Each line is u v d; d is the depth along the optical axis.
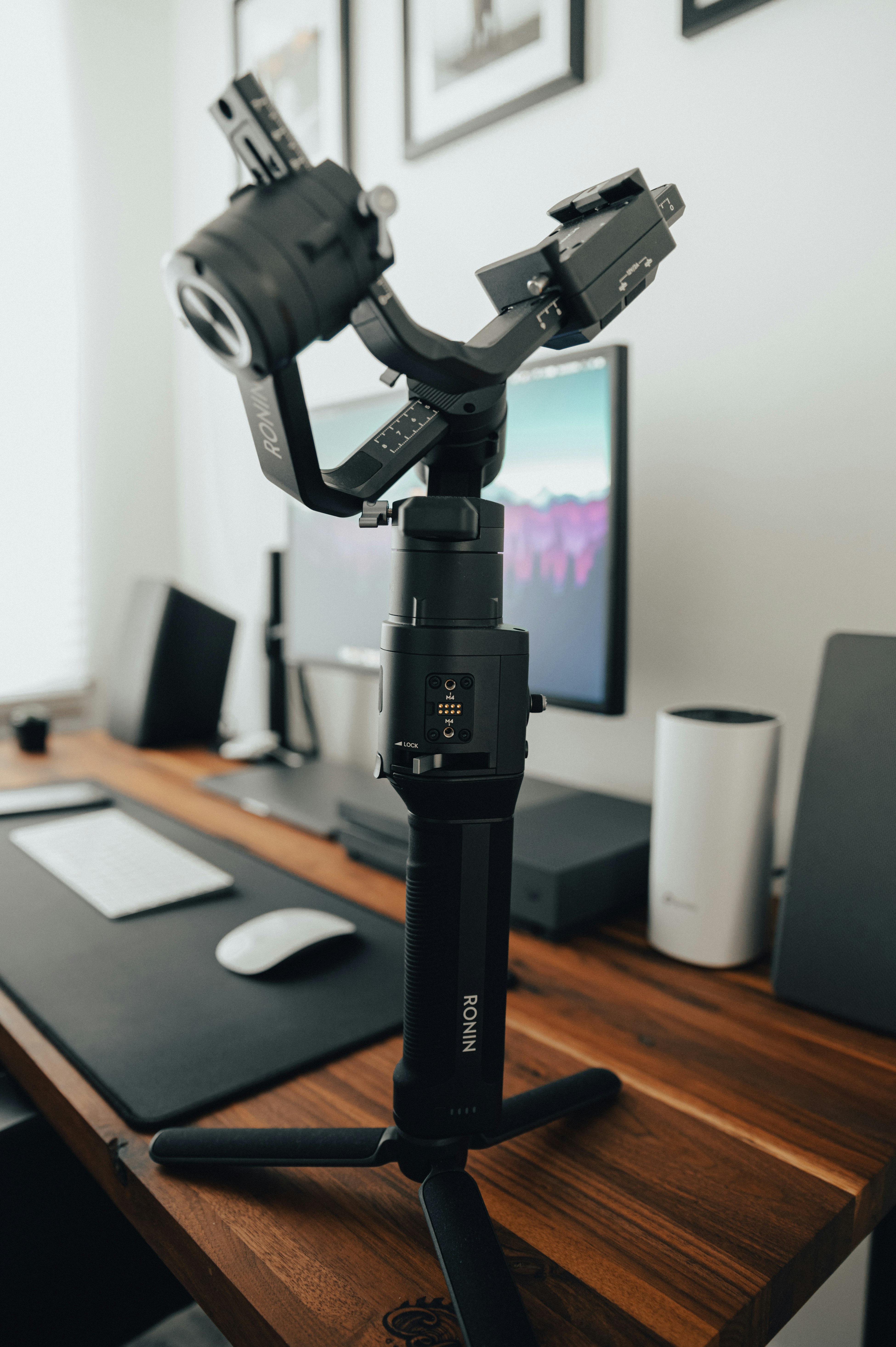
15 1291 0.72
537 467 0.87
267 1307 0.38
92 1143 0.51
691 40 0.91
